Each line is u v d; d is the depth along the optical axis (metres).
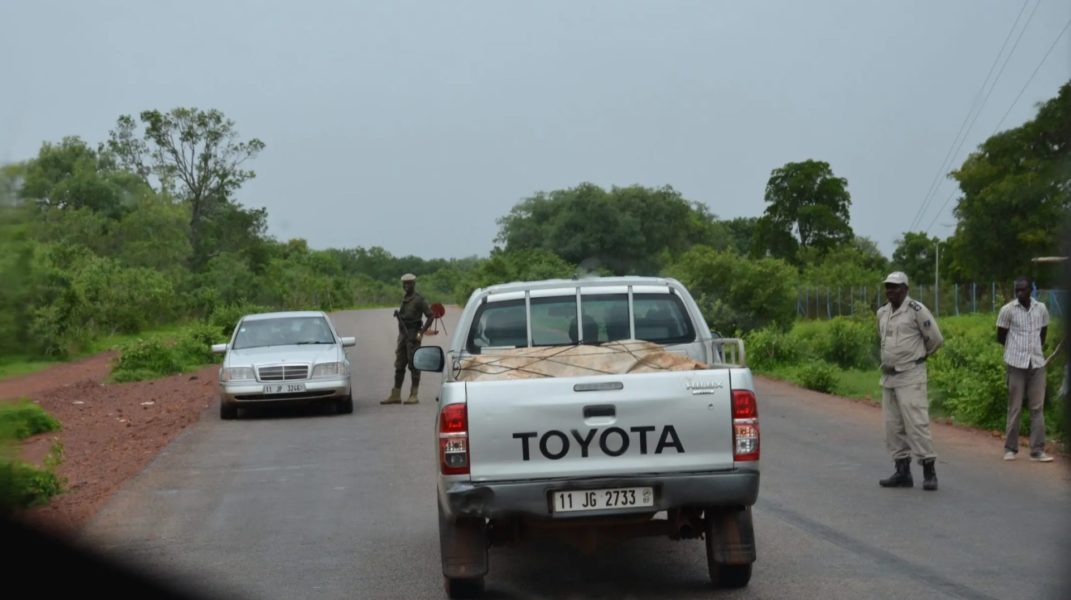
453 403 7.46
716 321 34.78
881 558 8.90
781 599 7.81
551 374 8.41
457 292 95.44
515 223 96.88
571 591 8.30
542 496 7.41
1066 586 7.93
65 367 34.25
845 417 18.89
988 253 60.03
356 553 9.66
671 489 7.44
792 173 107.50
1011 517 10.37
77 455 16.39
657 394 7.48
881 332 12.16
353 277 125.94
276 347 21.23
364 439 17.06
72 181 76.19
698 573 8.72
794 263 101.38
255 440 17.36
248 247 97.06
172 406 23.25
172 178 93.81
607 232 89.25
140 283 53.47
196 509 11.84
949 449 14.89
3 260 15.44
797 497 11.58
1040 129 58.56
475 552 7.86
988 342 24.95
